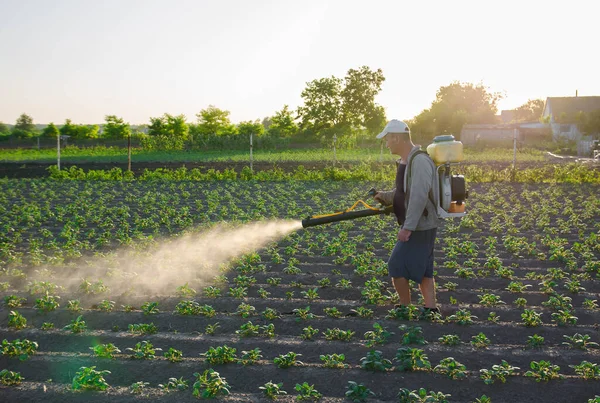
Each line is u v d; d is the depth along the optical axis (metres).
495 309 6.10
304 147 56.66
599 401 3.74
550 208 13.80
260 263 8.39
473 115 74.56
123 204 15.39
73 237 10.40
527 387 4.22
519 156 35.84
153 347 5.11
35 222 12.26
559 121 58.97
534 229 11.31
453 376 4.35
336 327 5.55
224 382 4.12
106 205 15.23
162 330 5.62
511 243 9.33
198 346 5.13
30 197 16.91
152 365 4.64
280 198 15.98
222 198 16.17
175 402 3.97
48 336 5.32
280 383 4.09
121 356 4.81
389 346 4.97
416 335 5.04
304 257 8.88
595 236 9.73
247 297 6.74
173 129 59.84
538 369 4.36
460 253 9.05
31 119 85.88
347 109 80.44
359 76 79.81
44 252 9.34
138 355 4.77
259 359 4.80
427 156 5.38
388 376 4.39
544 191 17.05
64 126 64.31
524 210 13.73
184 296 6.69
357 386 4.01
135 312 6.06
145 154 43.50
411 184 5.34
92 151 45.94
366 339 5.21
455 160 5.32
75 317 5.91
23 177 23.39
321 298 6.74
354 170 23.69
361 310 5.80
